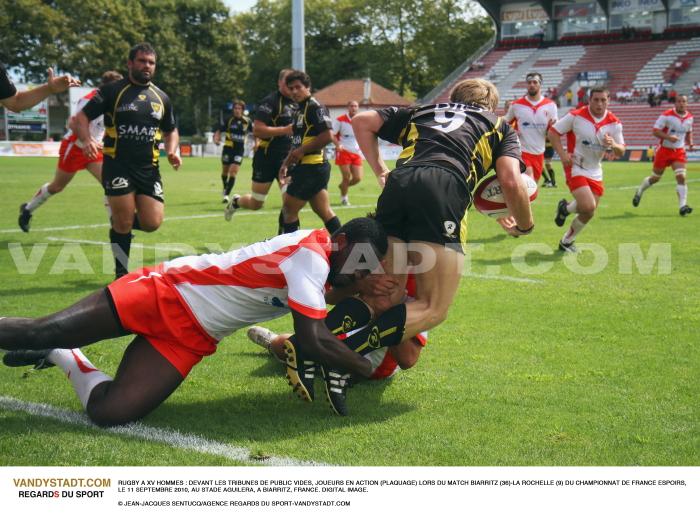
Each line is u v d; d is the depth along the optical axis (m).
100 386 3.88
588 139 9.45
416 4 75.38
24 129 51.47
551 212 14.73
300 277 3.77
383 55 77.06
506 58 54.03
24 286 7.39
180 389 4.48
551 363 5.04
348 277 3.94
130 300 3.79
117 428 3.80
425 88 79.62
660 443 3.71
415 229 4.25
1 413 3.98
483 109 4.65
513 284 7.66
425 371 4.86
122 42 60.16
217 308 3.88
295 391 3.94
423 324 4.18
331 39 81.38
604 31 52.34
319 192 9.10
